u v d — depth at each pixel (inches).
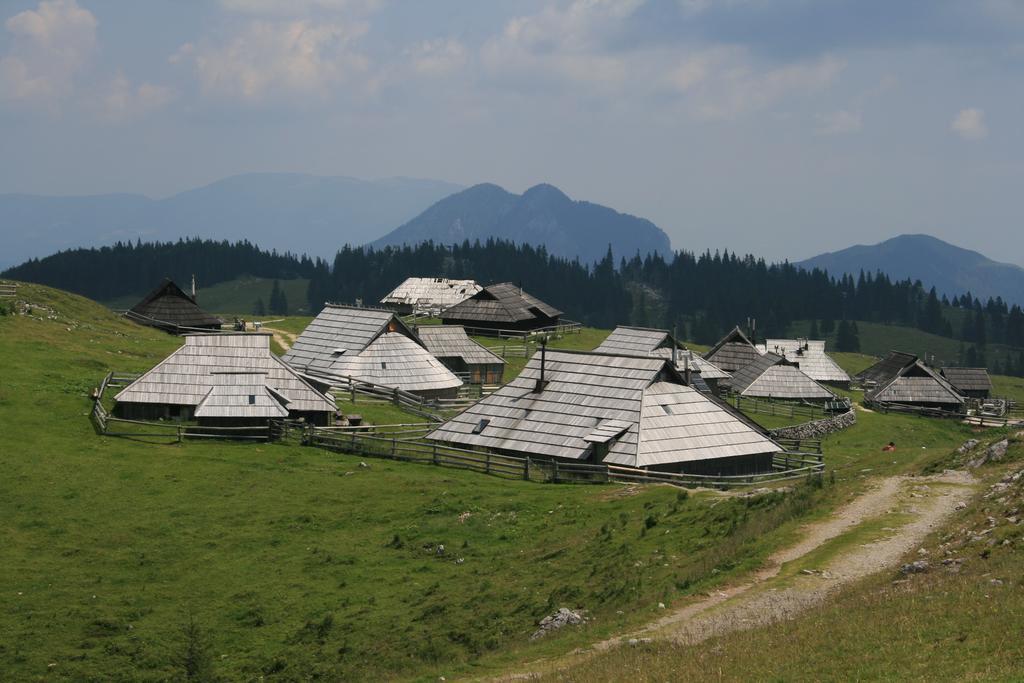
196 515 2162.9
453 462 2625.5
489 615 1610.5
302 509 2217.0
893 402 4980.3
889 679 984.9
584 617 1497.3
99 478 2341.3
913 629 1096.2
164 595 1804.9
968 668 971.9
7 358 3223.4
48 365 3233.3
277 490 2340.1
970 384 6127.0
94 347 3661.4
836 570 1422.2
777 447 2699.3
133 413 2915.8
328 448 2748.5
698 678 1066.1
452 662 1437.0
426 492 2311.8
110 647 1601.9
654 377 2657.5
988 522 1446.9
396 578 1845.5
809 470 2694.4
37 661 1556.3
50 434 2628.0
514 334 6333.7
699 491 2143.2
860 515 1706.4
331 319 4303.6
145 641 1630.2
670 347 4862.2
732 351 5708.7
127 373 3294.8
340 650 1573.6
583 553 1813.5
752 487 2405.3
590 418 2618.1
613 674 1128.8
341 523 2142.0
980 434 4269.2
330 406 3009.4
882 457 2874.0
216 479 2399.1
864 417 4471.0
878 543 1525.6
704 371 4945.9
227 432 2797.7
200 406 2829.7
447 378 4025.6
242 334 3053.6
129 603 1769.2
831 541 1562.5
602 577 1654.8
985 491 1732.3
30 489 2231.8
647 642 1250.6
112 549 1978.3
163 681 1513.3
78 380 3115.2
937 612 1131.3
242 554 1982.0
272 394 2938.0
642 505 2059.5
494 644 1494.8
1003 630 1037.2
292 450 2704.2
